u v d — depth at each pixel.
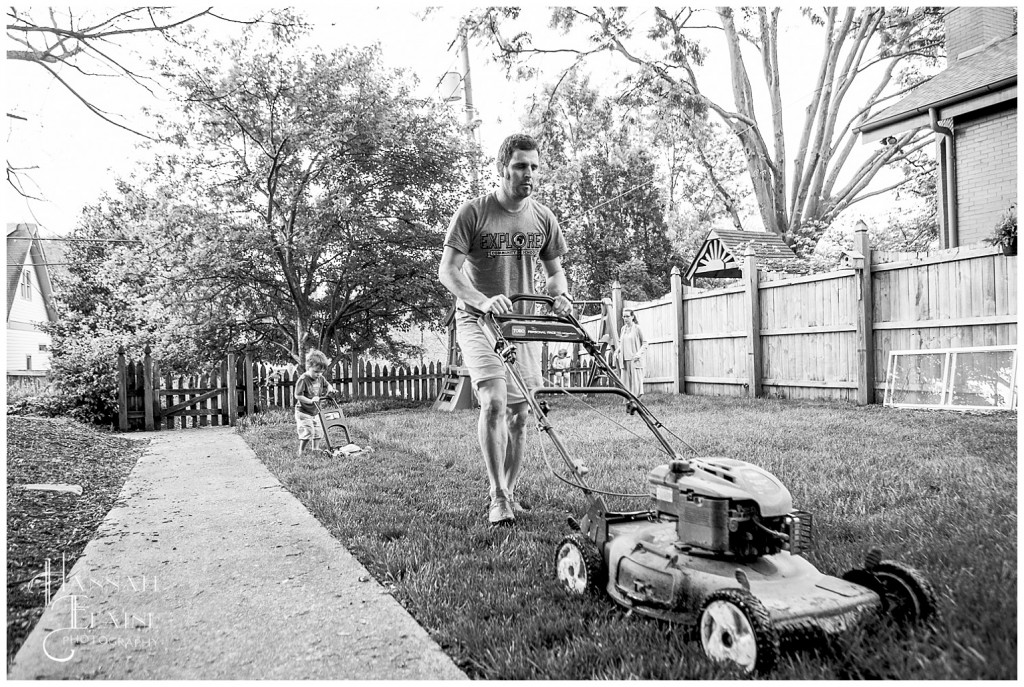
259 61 13.62
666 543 3.09
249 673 2.86
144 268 15.17
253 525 5.28
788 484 5.49
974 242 13.43
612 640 2.85
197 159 14.38
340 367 17.20
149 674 2.88
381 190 15.78
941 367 10.74
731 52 25.38
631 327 15.22
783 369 13.68
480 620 3.17
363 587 3.83
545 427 3.80
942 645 2.52
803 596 2.64
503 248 4.98
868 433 8.13
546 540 4.32
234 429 12.90
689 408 12.02
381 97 14.94
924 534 3.98
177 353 15.50
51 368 13.71
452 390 14.88
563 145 21.81
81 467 7.84
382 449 8.62
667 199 37.69
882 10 22.39
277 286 15.50
